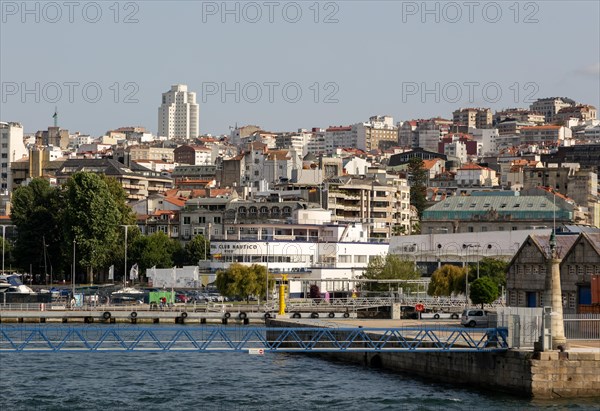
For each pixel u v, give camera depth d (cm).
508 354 14125
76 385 15525
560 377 13700
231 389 15200
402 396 14325
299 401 14175
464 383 15075
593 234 19038
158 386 15488
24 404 13925
